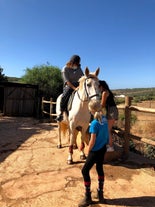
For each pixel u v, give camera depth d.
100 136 3.56
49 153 6.31
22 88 15.75
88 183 3.62
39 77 18.84
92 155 3.58
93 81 4.54
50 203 3.70
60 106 5.89
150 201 3.82
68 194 4.00
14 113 15.62
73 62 5.65
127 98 5.80
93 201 3.76
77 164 5.43
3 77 19.50
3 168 5.17
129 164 5.48
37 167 5.25
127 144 5.86
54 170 5.07
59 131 6.82
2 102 16.00
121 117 14.89
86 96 4.68
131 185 4.39
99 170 3.71
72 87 5.47
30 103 16.11
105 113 5.45
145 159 5.91
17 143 7.41
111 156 5.65
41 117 15.05
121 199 3.87
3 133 9.09
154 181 4.57
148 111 5.15
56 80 19.02
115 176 4.79
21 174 4.83
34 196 3.92
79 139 6.50
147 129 16.66
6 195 3.95
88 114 5.11
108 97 5.33
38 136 8.51
